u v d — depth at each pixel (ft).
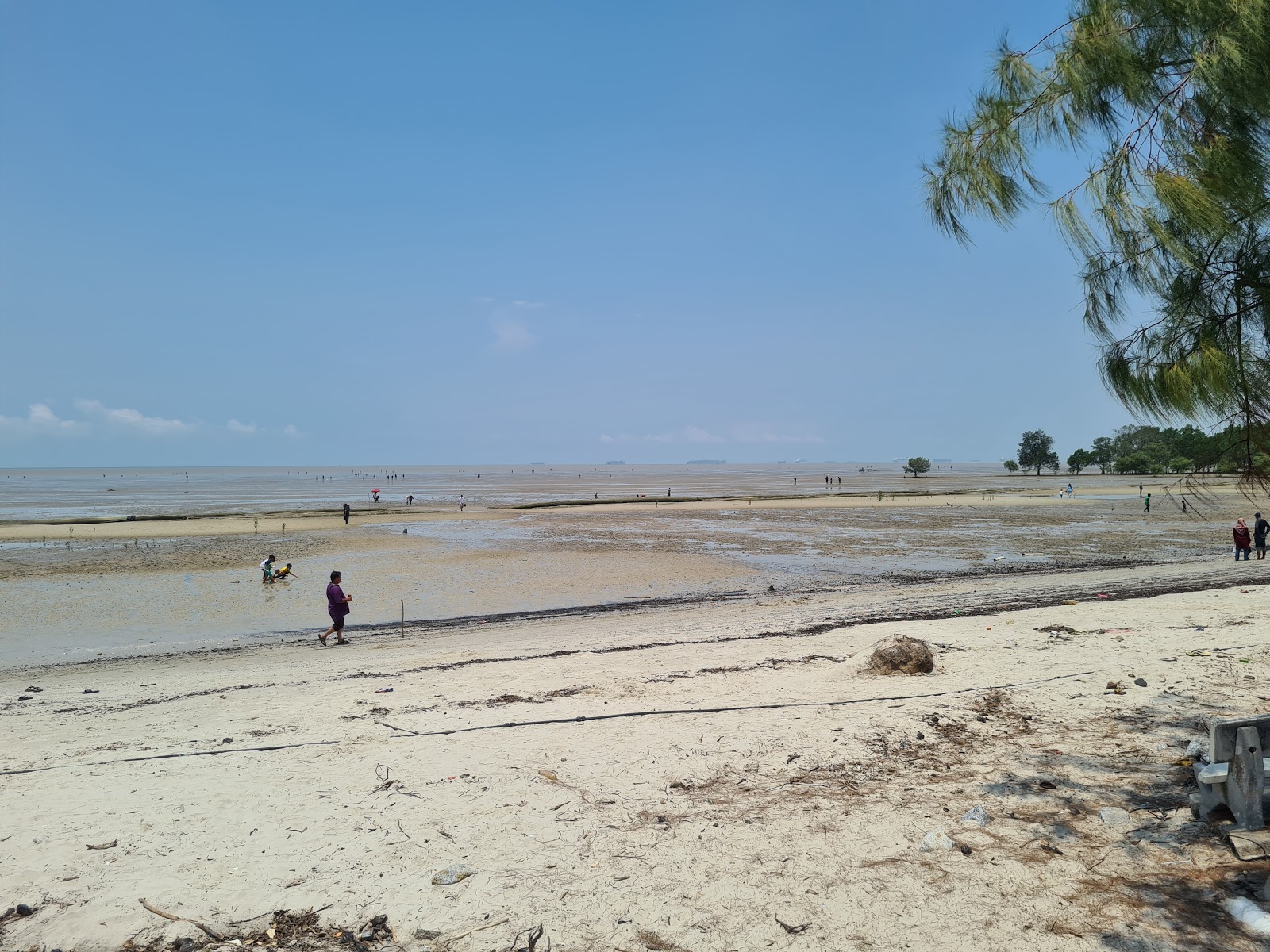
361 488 474.90
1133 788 17.69
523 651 46.78
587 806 18.13
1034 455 583.17
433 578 90.79
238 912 13.70
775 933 12.37
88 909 13.85
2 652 55.93
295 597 78.69
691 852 15.40
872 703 26.86
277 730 27.04
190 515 203.82
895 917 12.66
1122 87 12.52
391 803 18.78
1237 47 10.71
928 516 186.39
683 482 605.73
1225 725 14.61
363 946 12.55
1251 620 42.39
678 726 24.85
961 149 14.70
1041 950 11.53
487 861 15.37
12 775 22.61
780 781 19.40
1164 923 12.00
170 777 21.59
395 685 35.68
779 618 57.00
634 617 63.77
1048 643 37.37
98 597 79.05
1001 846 15.07
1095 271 13.98
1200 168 11.67
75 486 544.62
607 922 12.94
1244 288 12.36
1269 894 12.22
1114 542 120.78
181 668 48.73
